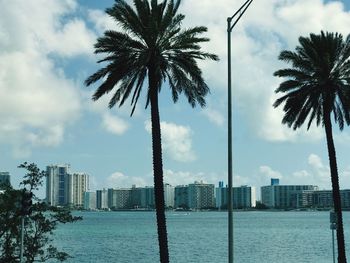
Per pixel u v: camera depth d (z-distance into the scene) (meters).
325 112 43.91
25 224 34.62
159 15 37.16
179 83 38.53
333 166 44.09
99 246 102.50
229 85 28.09
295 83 43.47
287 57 43.56
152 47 36.84
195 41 36.94
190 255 82.25
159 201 37.84
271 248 95.62
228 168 27.28
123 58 37.19
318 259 75.38
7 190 34.47
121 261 75.00
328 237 126.94
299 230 162.25
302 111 44.41
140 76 38.03
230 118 27.80
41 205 34.81
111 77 36.94
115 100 38.06
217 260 74.69
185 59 37.53
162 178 38.03
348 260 68.25
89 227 199.00
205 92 38.78
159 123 38.22
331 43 43.19
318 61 42.38
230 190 26.97
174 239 122.44
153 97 38.00
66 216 35.75
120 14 36.44
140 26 36.59
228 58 28.31
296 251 89.06
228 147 27.53
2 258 34.41
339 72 43.03
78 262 72.69
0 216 34.41
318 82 43.22
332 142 44.03
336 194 44.00
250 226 192.88
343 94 42.62
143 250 92.94
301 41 44.03
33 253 34.94
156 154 38.06
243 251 89.81
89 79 37.28
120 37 37.03
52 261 69.31
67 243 111.25
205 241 114.88
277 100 44.41
